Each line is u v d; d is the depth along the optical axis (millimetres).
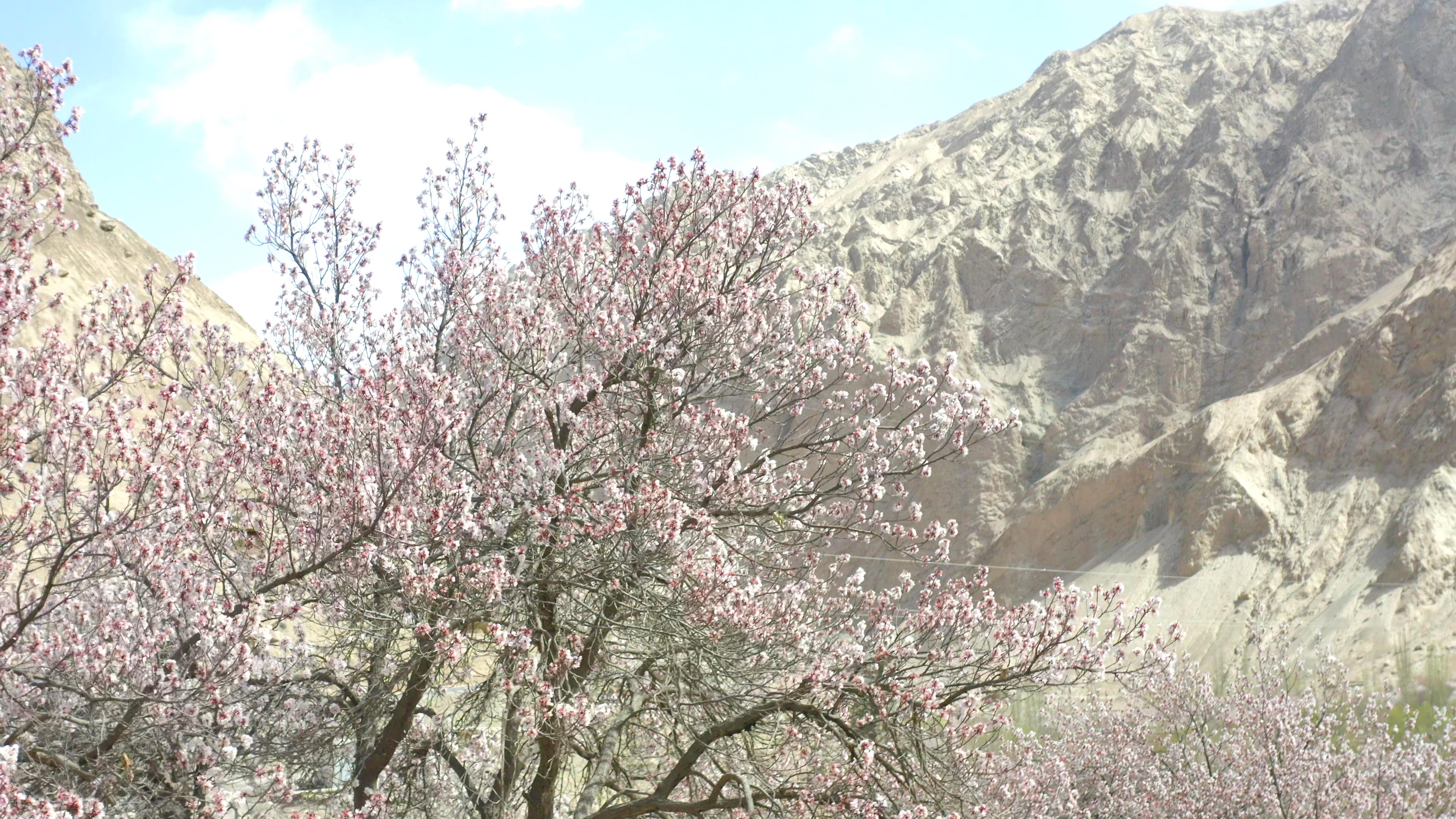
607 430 11422
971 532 94812
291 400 9594
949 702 9680
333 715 9203
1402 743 23500
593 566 9602
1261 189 114375
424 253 11961
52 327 7367
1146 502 88688
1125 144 125562
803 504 11750
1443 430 76812
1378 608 66688
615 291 11312
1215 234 112000
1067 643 9664
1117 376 103438
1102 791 21609
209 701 6270
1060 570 89000
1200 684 23234
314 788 9445
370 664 9188
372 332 11625
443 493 8516
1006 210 124500
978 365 110500
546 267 11375
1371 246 103188
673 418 11023
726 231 11461
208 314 40688
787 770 10914
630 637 11086
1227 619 74125
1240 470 83688
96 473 6375
